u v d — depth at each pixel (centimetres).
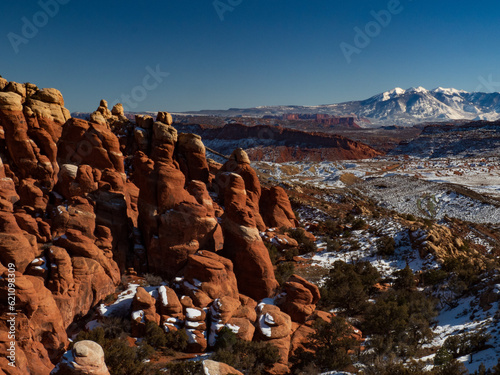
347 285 3903
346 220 6569
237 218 3653
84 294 3047
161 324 2953
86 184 3659
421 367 2553
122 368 2462
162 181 3694
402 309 3347
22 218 3356
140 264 3784
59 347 2570
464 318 3578
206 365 2433
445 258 4875
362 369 2720
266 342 2931
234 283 3409
